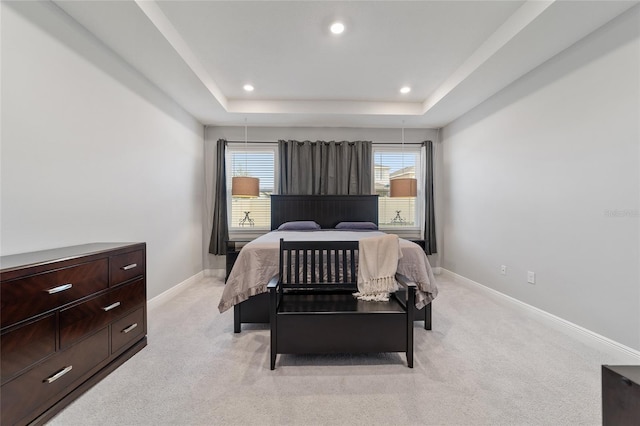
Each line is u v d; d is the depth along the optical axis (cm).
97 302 161
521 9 196
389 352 181
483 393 150
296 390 153
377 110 373
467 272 368
